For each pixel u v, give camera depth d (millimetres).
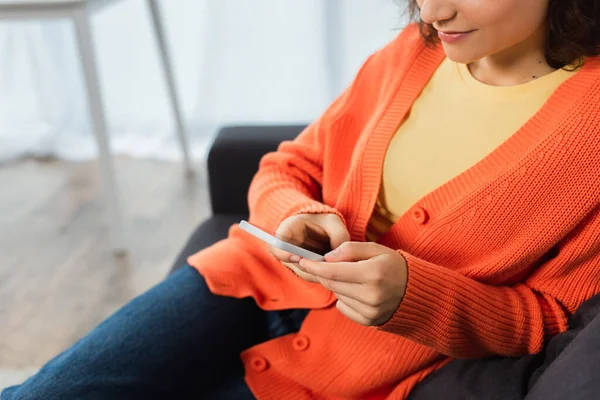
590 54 720
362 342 849
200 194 2211
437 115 830
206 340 899
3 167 2402
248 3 2217
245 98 2373
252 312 960
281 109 2379
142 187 2262
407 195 842
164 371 858
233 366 937
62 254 1913
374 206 863
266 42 2271
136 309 896
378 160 850
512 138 745
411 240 819
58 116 2480
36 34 2355
